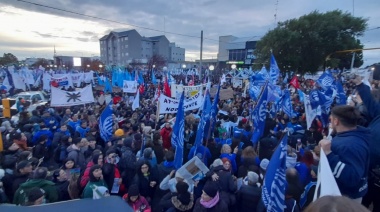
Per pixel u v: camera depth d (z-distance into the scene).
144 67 65.50
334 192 1.92
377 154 2.73
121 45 89.19
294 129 8.38
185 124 8.34
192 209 3.82
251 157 5.28
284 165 3.03
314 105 7.82
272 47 32.84
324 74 10.63
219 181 4.28
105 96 15.20
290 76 33.97
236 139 6.60
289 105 9.72
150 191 4.84
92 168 4.11
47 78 19.38
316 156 4.77
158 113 8.80
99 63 70.12
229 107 12.26
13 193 4.34
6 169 4.73
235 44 66.75
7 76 18.83
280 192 3.02
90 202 1.24
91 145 6.23
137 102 12.25
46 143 6.70
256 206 3.98
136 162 5.07
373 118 3.02
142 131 7.94
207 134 6.96
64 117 9.92
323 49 31.91
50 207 1.18
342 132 2.34
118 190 4.76
